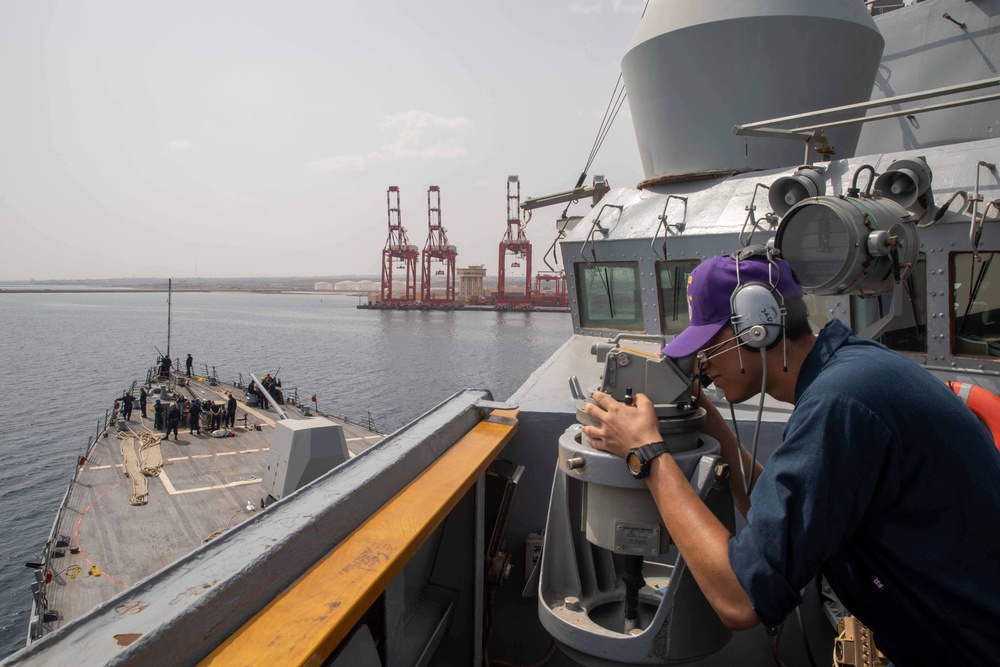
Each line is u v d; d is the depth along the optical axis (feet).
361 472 6.53
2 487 112.68
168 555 56.65
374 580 4.97
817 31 14.07
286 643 4.15
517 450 9.66
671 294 15.48
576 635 6.03
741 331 4.74
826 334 4.62
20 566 80.43
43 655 3.51
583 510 6.01
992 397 5.46
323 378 238.48
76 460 130.52
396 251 623.36
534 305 601.62
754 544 4.09
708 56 14.66
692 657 5.78
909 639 4.18
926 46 17.63
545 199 22.59
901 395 3.95
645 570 7.86
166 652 3.74
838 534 3.92
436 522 6.23
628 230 15.61
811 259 6.64
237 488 72.59
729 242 13.71
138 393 131.44
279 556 4.84
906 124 17.94
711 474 5.32
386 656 6.04
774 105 14.69
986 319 11.30
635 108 16.83
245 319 556.51
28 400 194.39
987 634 3.86
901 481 3.95
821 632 8.79
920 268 11.69
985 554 3.87
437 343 348.79
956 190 11.22
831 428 3.95
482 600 8.27
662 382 5.41
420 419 8.70
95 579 52.60
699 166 15.60
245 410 118.62
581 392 10.52
